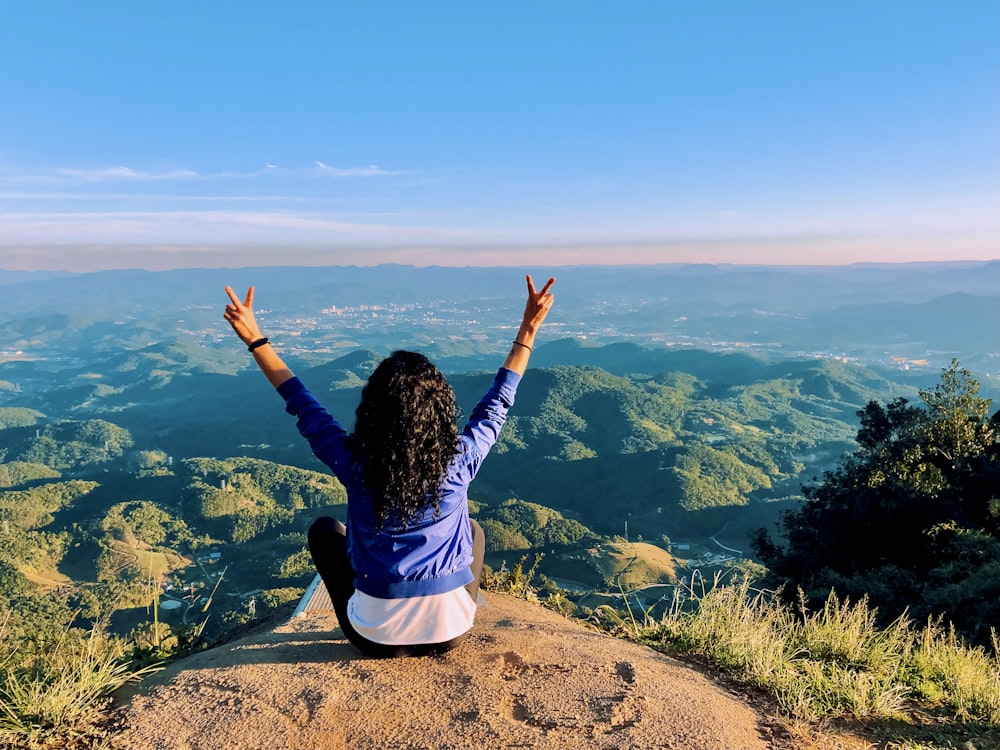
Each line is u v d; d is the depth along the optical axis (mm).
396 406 2174
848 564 15367
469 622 2521
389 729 2117
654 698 2396
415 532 2324
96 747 2104
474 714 2186
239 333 2379
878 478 15969
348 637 2535
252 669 2479
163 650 3254
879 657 3365
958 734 2639
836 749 2361
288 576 77938
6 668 2559
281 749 2039
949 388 16641
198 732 2137
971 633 7645
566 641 2869
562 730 2139
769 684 2848
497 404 2492
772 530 94438
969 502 15195
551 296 2619
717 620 3500
